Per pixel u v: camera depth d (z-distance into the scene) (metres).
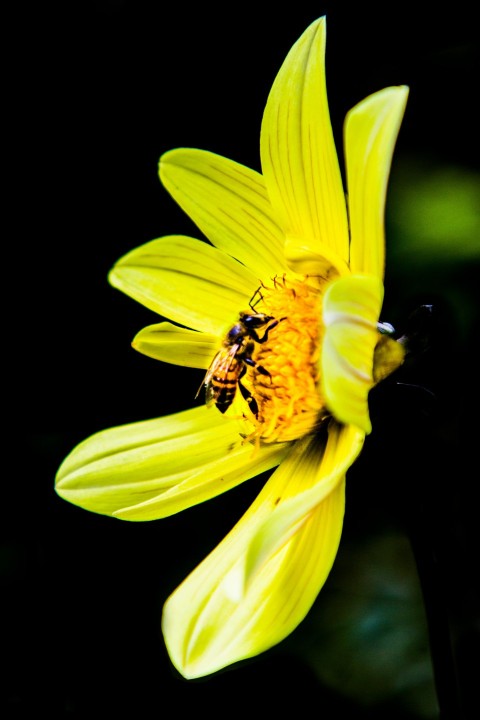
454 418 0.26
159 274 0.26
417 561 0.24
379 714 0.27
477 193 0.27
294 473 0.25
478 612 0.26
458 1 0.27
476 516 0.26
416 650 0.27
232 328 0.25
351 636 0.27
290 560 0.24
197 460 0.26
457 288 0.27
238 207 0.26
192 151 0.26
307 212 0.25
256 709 0.27
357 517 0.27
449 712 0.24
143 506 0.25
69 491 0.26
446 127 0.27
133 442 0.26
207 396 0.26
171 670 0.27
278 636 0.24
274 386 0.25
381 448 0.25
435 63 0.27
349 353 0.23
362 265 0.24
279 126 0.25
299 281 0.26
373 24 0.27
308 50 0.25
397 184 0.27
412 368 0.26
